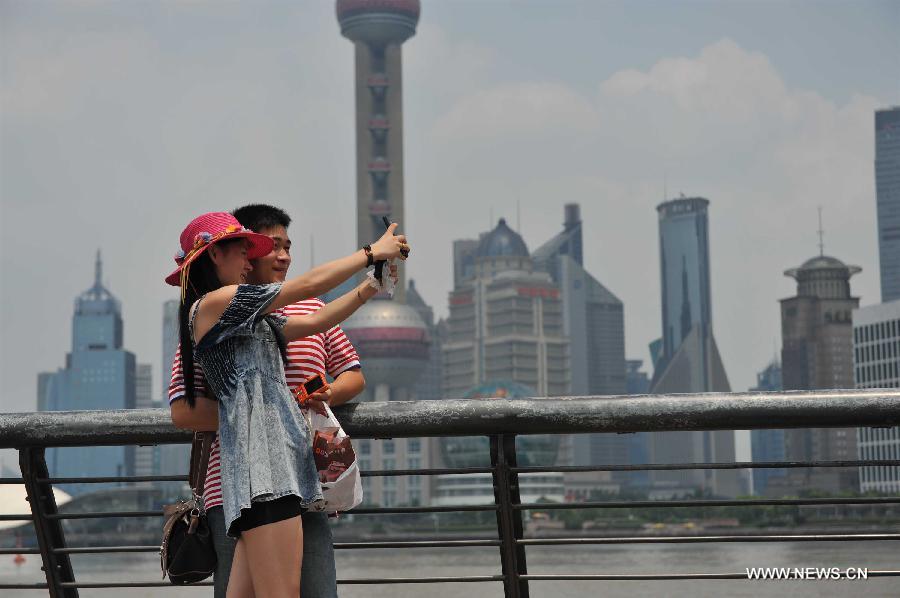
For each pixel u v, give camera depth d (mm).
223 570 4141
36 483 4602
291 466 3865
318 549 4027
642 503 4363
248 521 3824
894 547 50719
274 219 4609
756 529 159625
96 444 4504
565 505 4465
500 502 4473
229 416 3920
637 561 66812
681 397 4250
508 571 4543
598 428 4281
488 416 4312
